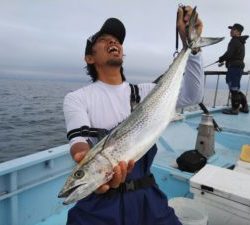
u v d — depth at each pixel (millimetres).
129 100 1092
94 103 1043
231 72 4113
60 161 1766
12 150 7797
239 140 2723
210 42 1142
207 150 2305
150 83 1201
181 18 1132
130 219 952
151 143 935
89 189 784
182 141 2715
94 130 981
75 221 966
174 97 1041
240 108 4363
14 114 14859
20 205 1561
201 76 1148
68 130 979
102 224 932
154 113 965
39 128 11188
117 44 1062
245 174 1558
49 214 1703
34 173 1626
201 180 1476
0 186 1468
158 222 981
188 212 1375
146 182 1003
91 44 1096
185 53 1101
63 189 770
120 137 858
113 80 1103
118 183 812
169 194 1908
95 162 796
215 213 1416
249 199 1312
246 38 4188
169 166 2074
